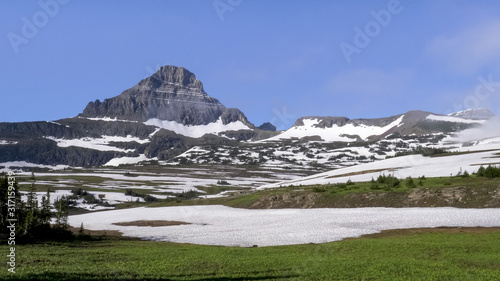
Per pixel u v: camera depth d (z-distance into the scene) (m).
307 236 67.00
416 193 97.62
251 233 76.25
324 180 180.00
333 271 38.38
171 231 87.12
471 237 54.53
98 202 196.75
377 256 46.09
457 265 39.91
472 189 91.88
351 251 50.16
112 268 38.22
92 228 99.62
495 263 39.97
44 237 68.75
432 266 39.53
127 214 134.38
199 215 116.81
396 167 180.75
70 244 63.03
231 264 42.78
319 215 92.75
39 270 34.34
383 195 102.06
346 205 104.38
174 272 37.59
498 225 65.00
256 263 43.41
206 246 61.81
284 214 101.69
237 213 115.25
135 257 47.41
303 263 42.97
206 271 38.47
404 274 36.44
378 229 68.81
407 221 74.06
